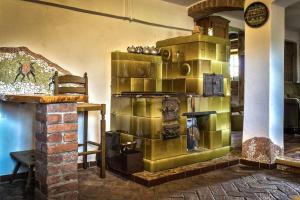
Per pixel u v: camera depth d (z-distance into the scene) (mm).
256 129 3984
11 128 3363
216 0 4656
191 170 3559
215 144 4219
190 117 4137
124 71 4137
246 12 4078
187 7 5184
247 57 4078
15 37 3346
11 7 3312
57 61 3678
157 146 3516
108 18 4160
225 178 3459
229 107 4496
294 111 6102
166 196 2873
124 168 3398
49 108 2152
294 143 5043
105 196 2869
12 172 3375
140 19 4492
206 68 4117
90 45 3980
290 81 7938
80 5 3818
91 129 4027
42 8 3547
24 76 3396
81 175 3551
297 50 8164
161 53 4578
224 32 5402
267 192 2980
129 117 3812
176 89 4363
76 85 3910
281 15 4008
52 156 2164
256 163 3961
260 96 3941
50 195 2154
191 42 4109
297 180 3373
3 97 2797
